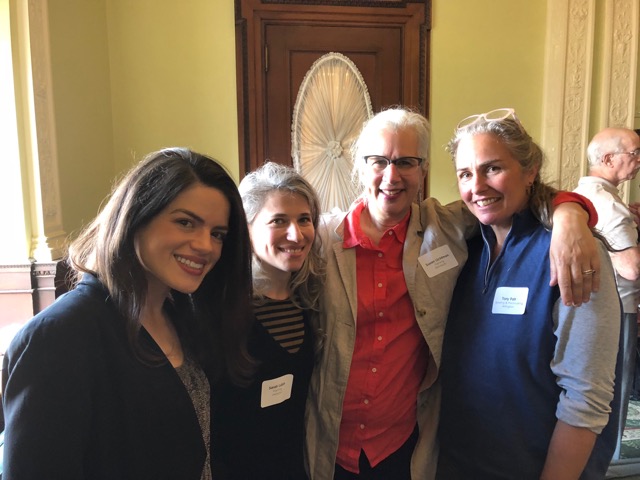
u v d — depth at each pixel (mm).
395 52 3408
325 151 3434
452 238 1492
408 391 1472
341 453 1451
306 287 1406
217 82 3314
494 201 1259
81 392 838
